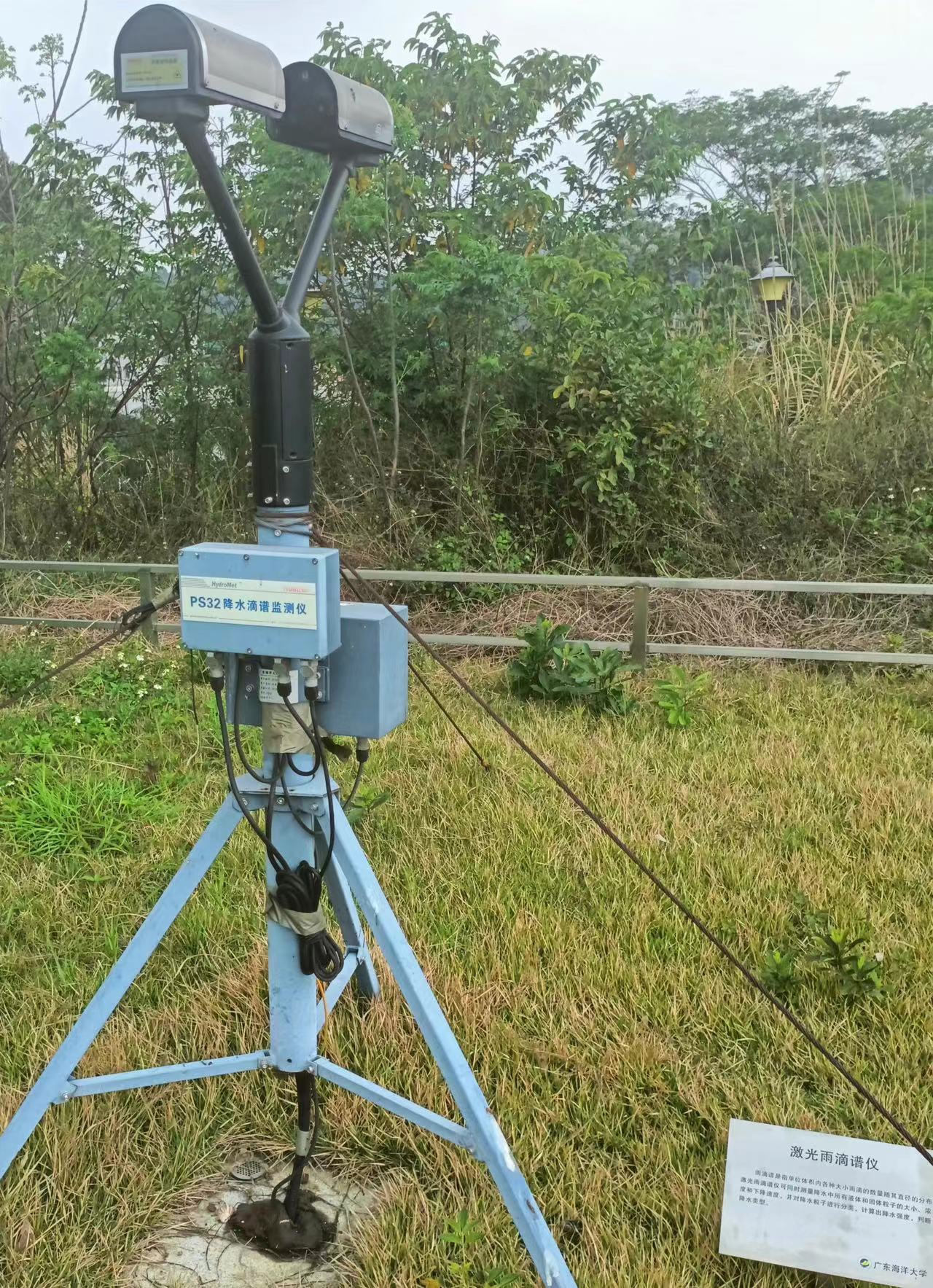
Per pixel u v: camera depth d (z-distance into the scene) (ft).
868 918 11.20
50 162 25.89
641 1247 7.30
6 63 25.23
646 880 12.03
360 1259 7.31
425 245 27.43
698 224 32.50
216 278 26.66
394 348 26.03
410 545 25.44
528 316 26.43
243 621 6.38
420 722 17.49
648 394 24.94
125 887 12.26
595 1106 8.63
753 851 12.70
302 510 6.45
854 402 27.35
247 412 28.14
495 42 27.76
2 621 21.93
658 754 16.05
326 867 6.91
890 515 24.17
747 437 26.37
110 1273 7.27
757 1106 8.53
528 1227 6.51
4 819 14.10
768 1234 7.06
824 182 35.70
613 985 10.03
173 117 5.29
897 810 13.74
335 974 7.09
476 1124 6.66
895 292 28.76
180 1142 8.27
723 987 10.01
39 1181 7.89
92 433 28.86
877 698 18.66
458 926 11.11
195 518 28.45
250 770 6.89
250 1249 7.50
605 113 29.71
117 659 20.56
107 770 15.74
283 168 24.00
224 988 10.03
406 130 24.63
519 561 25.20
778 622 22.16
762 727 17.31
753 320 31.42
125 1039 9.30
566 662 18.19
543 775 15.08
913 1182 6.93
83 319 26.58
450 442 27.20
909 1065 9.01
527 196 27.27
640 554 25.38
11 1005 10.12
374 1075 8.89
